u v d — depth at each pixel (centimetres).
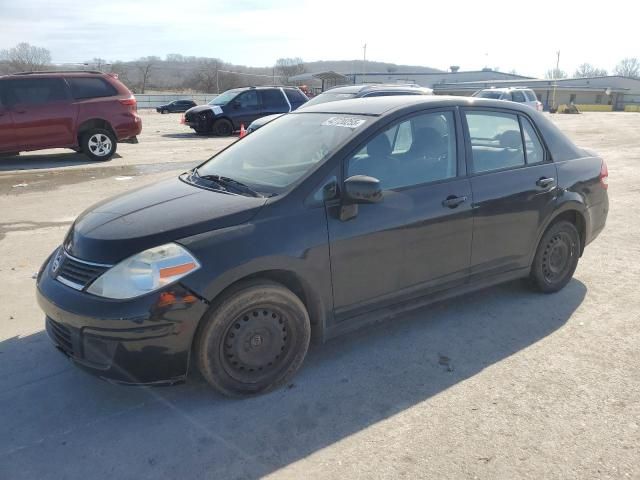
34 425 294
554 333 400
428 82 8312
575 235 476
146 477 256
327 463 264
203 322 294
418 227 362
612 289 485
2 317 423
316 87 6794
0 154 1249
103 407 311
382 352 373
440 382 335
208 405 312
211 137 1895
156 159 1283
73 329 289
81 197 850
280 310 317
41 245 604
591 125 2873
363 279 347
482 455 268
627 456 266
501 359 363
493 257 414
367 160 348
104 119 1226
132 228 302
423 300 384
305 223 319
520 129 436
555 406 308
